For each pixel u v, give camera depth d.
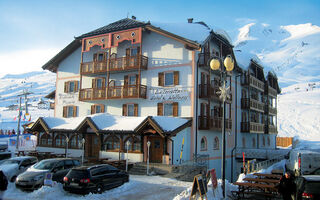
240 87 35.69
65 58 34.59
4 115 81.50
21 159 18.47
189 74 25.95
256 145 40.47
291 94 102.62
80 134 27.56
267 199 13.16
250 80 36.12
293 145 43.72
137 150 24.02
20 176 15.41
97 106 31.34
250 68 38.69
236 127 33.84
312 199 10.15
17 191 15.27
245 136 36.66
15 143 35.75
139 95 26.89
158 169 21.33
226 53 31.31
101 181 14.75
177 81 26.39
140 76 28.56
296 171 18.12
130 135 24.39
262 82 41.25
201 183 11.76
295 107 81.31
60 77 34.75
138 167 22.03
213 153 28.47
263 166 24.84
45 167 16.34
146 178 19.23
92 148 27.42
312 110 75.88
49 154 26.88
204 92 26.03
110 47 28.95
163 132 21.42
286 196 10.88
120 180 16.25
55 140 29.31
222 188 13.26
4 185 13.55
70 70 34.00
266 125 41.84
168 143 22.92
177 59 26.70
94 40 30.33
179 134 23.77
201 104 26.77
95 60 31.81
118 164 22.31
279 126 66.56
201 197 11.45
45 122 28.58
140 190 15.67
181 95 26.08
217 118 27.27
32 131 30.05
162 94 27.05
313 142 37.00
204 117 25.97
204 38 26.69
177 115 26.05
